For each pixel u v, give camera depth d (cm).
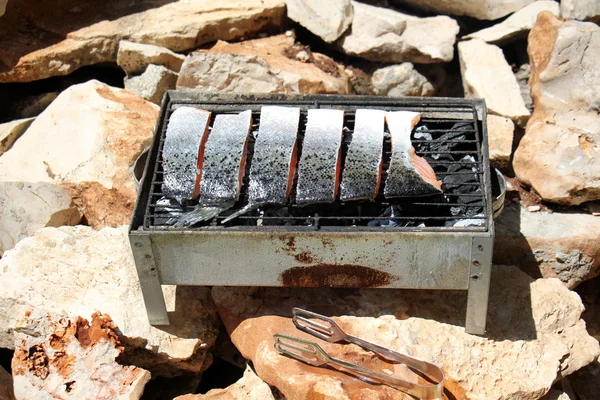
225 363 145
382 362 125
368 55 172
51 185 148
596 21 170
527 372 126
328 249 121
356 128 128
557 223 150
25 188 148
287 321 131
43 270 135
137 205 124
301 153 128
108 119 156
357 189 124
